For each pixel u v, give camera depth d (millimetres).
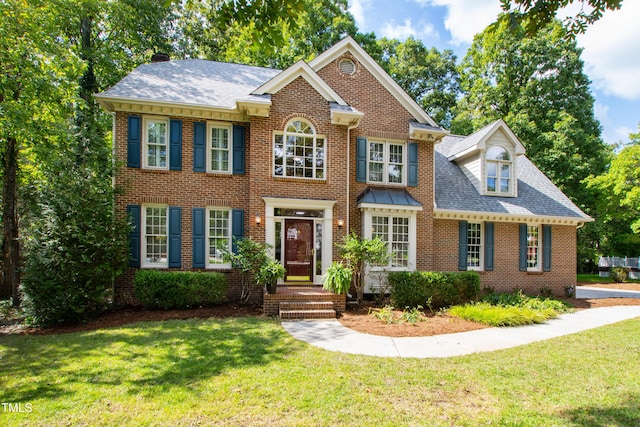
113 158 11469
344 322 9680
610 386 5543
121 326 9062
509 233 15688
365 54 14117
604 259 32719
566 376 5945
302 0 4262
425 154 14477
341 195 12875
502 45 26484
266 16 4273
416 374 5949
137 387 5305
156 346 7297
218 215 12852
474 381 5688
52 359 6551
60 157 10914
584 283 24453
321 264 12852
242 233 12734
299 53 25969
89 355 6762
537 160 25688
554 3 4070
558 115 25578
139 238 11945
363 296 12953
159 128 12531
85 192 10312
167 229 12266
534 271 15891
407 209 13367
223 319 9875
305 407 4715
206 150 12727
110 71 18328
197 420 4367
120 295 11539
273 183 12344
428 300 11617
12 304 13305
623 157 22625
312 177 12797
